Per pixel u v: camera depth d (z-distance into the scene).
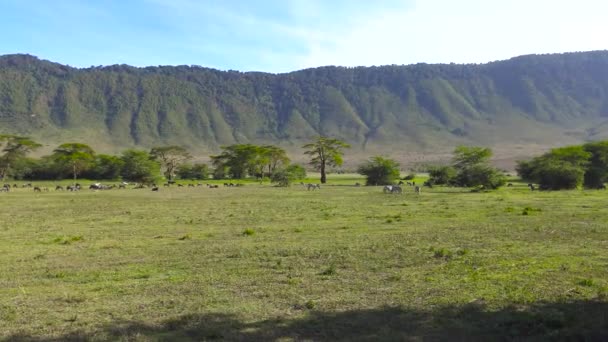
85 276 13.59
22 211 37.97
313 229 23.92
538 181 68.12
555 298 10.47
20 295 11.50
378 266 14.31
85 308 10.34
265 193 61.06
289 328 8.95
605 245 17.09
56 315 9.85
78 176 113.25
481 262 14.41
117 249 18.53
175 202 46.81
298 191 65.56
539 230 21.28
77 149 115.88
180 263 15.28
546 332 8.60
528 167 85.75
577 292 10.89
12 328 9.09
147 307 10.36
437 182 76.38
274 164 122.62
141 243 20.09
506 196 47.88
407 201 43.66
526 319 9.13
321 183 93.75
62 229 25.84
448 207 35.78
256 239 20.67
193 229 25.12
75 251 18.17
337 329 8.86
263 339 8.43
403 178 105.25
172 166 128.12
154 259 16.12
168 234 23.12
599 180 66.25
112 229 25.56
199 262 15.41
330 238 20.42
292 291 11.55
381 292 11.35
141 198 53.19
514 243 17.97
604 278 12.12
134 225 27.47
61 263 15.68
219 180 113.38
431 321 9.23
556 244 17.53
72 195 59.56
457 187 71.69
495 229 22.08
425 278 12.59
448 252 16.02
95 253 17.62
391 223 25.95
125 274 13.76
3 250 18.59
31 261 16.11
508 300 10.38
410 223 25.70
